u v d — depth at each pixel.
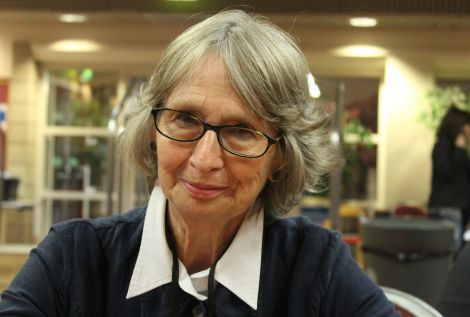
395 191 8.27
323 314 1.13
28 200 8.56
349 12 4.77
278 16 4.60
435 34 8.05
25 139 8.52
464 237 5.43
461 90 8.64
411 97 8.15
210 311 1.09
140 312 1.11
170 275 1.10
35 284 1.12
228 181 1.02
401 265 3.45
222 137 1.01
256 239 1.14
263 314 1.12
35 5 5.38
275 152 1.08
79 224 1.19
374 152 8.53
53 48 8.38
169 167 1.03
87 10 5.40
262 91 1.00
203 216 1.03
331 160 1.18
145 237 1.13
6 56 8.45
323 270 1.15
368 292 1.14
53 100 8.89
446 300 1.58
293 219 1.25
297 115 1.04
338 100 5.52
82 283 1.14
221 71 0.99
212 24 1.04
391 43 8.11
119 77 8.65
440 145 5.72
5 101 8.49
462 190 5.68
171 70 1.02
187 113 1.01
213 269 1.10
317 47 8.09
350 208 7.08
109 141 5.20
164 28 8.20
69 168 8.91
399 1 4.92
